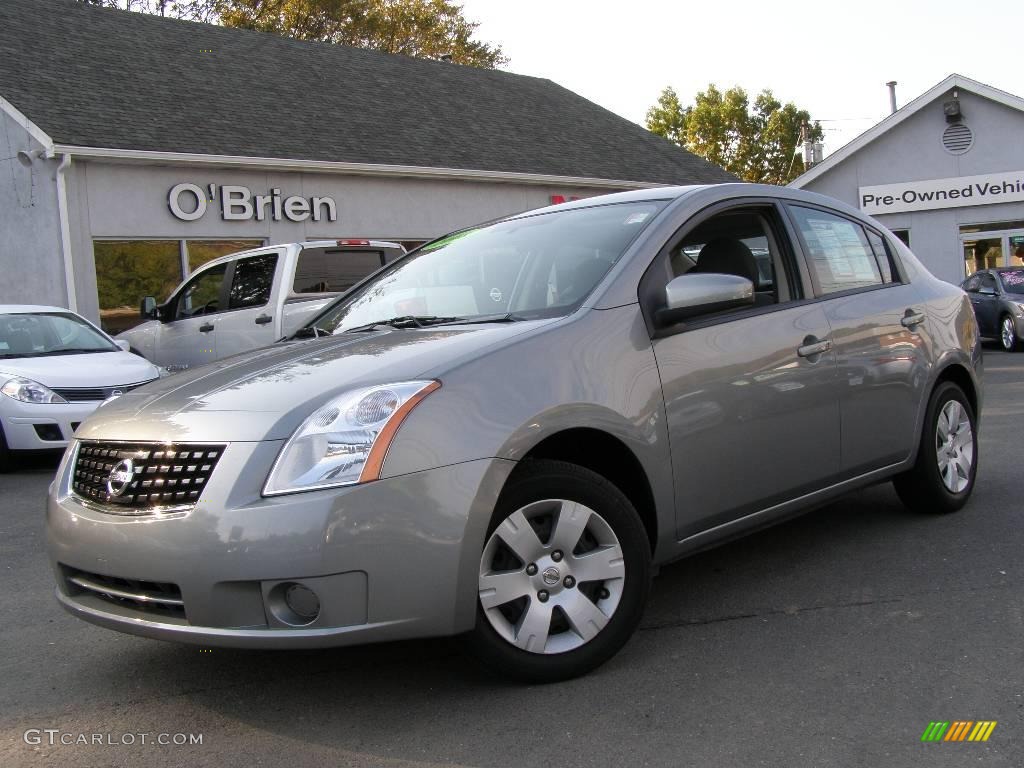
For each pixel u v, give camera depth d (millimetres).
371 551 2805
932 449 4918
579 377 3254
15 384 8234
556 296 3678
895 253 4992
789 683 3154
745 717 2924
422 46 35375
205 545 2816
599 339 3383
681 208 3938
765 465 3867
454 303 4055
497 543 3098
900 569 4301
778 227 4309
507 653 3115
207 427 2994
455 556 2912
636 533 3320
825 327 4203
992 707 2922
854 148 25328
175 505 2928
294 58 19922
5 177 13867
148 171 14297
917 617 3705
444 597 2908
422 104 20406
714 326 3758
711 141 50812
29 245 13766
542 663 3162
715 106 50844
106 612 3084
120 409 3352
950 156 24641
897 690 3066
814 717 2904
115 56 16688
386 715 3070
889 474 4668
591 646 3232
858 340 4355
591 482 3230
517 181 18984
